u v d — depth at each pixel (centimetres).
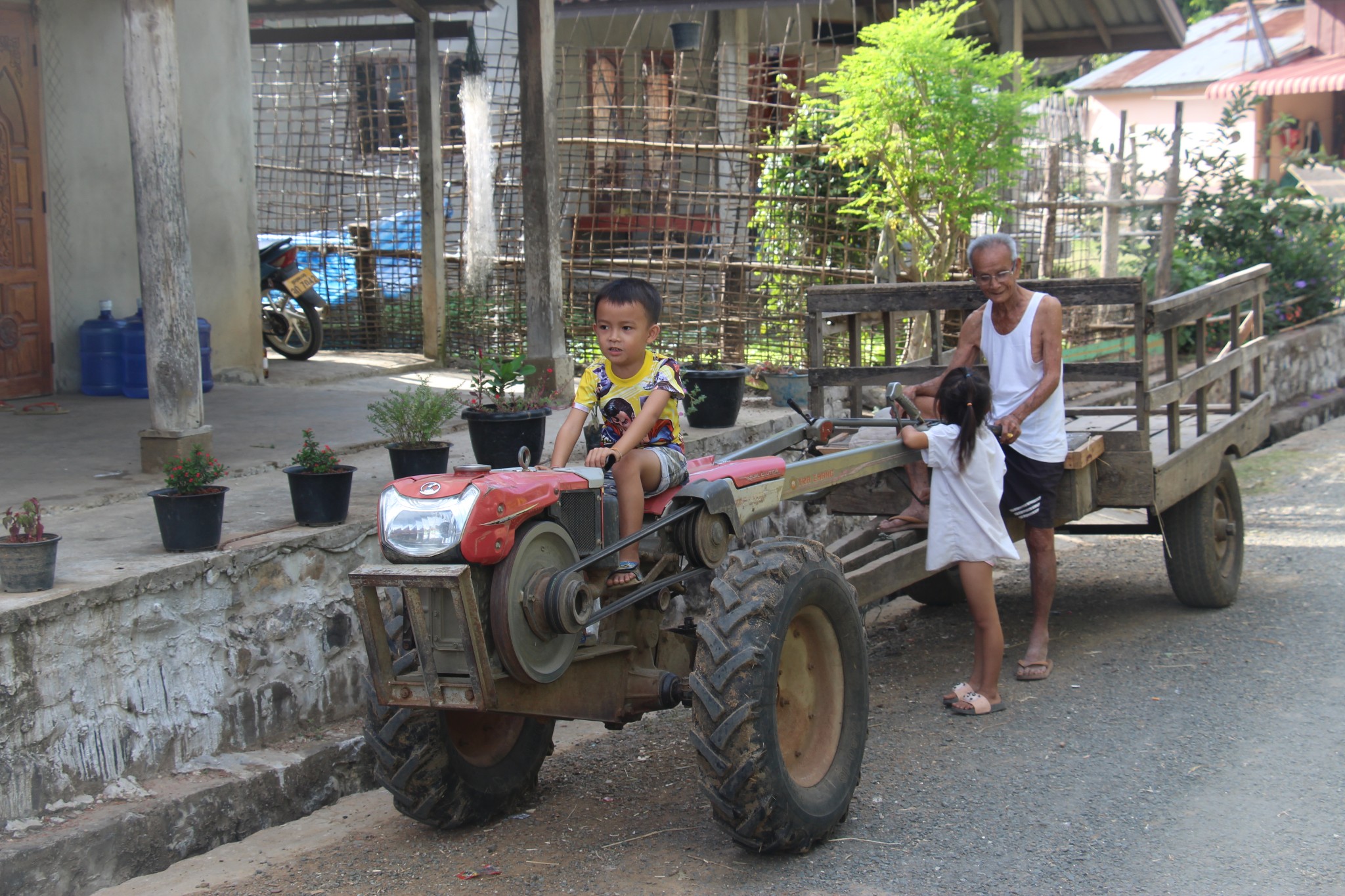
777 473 431
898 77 947
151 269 599
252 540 481
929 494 550
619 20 1395
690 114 1196
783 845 364
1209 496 625
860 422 514
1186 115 2541
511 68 1226
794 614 373
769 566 377
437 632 338
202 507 455
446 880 370
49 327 891
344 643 512
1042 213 1223
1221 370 638
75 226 905
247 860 407
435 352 1134
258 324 1012
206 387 938
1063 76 3003
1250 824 383
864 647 415
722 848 385
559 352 868
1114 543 866
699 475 409
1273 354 1315
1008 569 808
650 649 416
